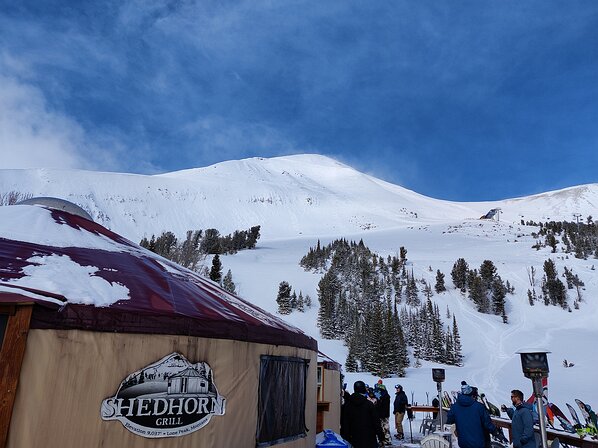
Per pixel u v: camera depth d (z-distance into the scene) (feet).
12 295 10.55
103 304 11.84
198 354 13.48
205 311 14.60
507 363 128.16
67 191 446.60
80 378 11.03
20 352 10.23
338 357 144.46
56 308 10.87
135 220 442.09
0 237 14.57
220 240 321.11
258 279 228.84
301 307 195.93
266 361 16.30
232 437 14.30
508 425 29.07
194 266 108.68
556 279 212.43
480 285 211.20
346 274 240.32
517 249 314.76
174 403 12.66
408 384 98.27
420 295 221.25
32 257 13.56
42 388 10.43
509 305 206.69
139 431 11.85
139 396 11.96
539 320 187.62
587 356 126.31
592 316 186.29
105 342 11.56
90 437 10.98
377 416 19.12
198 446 13.16
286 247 348.79
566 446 21.85
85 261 14.84
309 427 20.01
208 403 13.58
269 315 20.89
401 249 275.80
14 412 10.04
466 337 166.09
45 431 10.35
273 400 16.67
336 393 34.04
